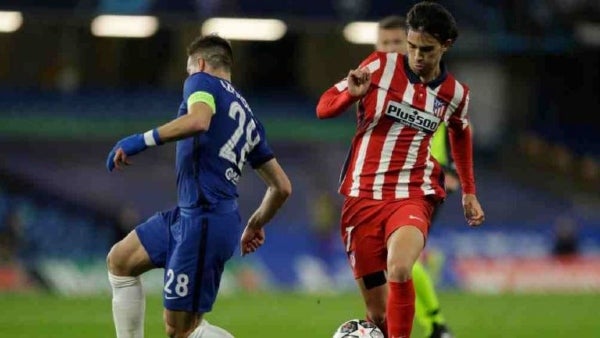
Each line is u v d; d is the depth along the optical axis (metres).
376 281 29.03
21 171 98.81
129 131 108.69
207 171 25.78
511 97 116.25
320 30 101.38
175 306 25.84
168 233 26.12
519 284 84.56
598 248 93.12
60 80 113.75
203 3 96.38
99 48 115.38
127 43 116.12
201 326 26.23
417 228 27.31
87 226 92.56
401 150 28.34
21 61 112.88
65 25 105.06
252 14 97.00
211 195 25.75
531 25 101.75
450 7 101.38
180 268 25.69
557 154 114.31
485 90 113.69
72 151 104.19
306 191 103.50
